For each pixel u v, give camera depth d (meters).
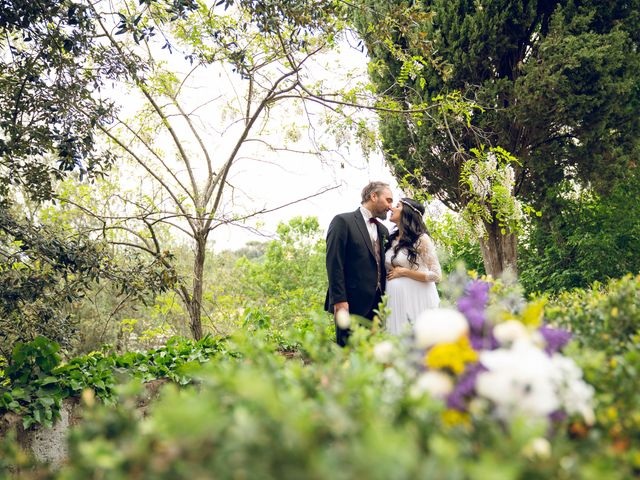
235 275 12.25
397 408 1.23
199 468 0.98
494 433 1.15
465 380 1.36
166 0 4.38
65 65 4.34
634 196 10.93
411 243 4.20
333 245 4.08
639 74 10.30
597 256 10.53
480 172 6.46
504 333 1.56
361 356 1.70
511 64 10.66
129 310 8.53
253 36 5.55
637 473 1.28
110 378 3.65
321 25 4.75
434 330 1.44
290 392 1.27
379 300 4.19
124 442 1.17
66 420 3.38
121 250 6.93
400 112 5.46
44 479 1.41
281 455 0.96
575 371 1.44
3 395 3.19
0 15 4.12
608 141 10.45
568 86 9.93
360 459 0.91
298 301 11.20
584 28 10.07
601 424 1.41
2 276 4.32
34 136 4.11
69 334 4.77
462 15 10.30
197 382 4.04
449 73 5.51
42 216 6.06
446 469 0.94
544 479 1.06
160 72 5.92
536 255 12.03
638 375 1.53
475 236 7.41
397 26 5.16
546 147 10.66
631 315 2.02
